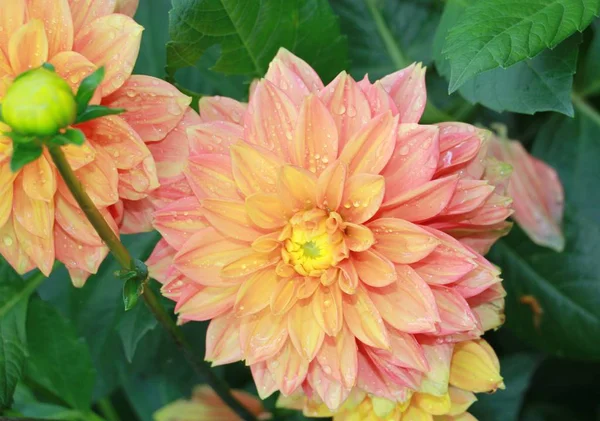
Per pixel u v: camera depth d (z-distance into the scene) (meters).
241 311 0.53
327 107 0.53
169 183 0.56
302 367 0.54
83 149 0.53
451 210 0.54
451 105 0.69
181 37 0.58
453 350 0.56
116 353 0.68
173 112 0.55
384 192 0.52
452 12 0.61
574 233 0.67
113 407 0.76
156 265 0.56
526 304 0.69
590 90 0.70
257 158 0.53
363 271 0.53
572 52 0.58
